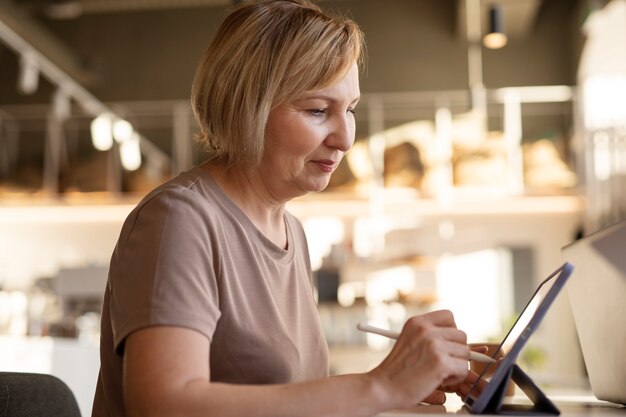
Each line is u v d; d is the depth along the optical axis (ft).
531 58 26.43
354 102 3.91
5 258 25.14
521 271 23.93
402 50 26.99
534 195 22.90
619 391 3.78
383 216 23.59
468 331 23.88
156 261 3.23
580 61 23.80
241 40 3.72
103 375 3.67
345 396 2.99
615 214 19.52
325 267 21.97
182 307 3.14
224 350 3.53
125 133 24.00
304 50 3.67
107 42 28.09
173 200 3.42
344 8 27.32
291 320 3.91
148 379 3.00
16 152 27.14
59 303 18.54
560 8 26.48
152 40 28.02
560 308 23.77
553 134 23.86
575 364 23.53
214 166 3.91
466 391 3.92
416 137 23.52
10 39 22.80
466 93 25.80
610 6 20.89
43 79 27.89
